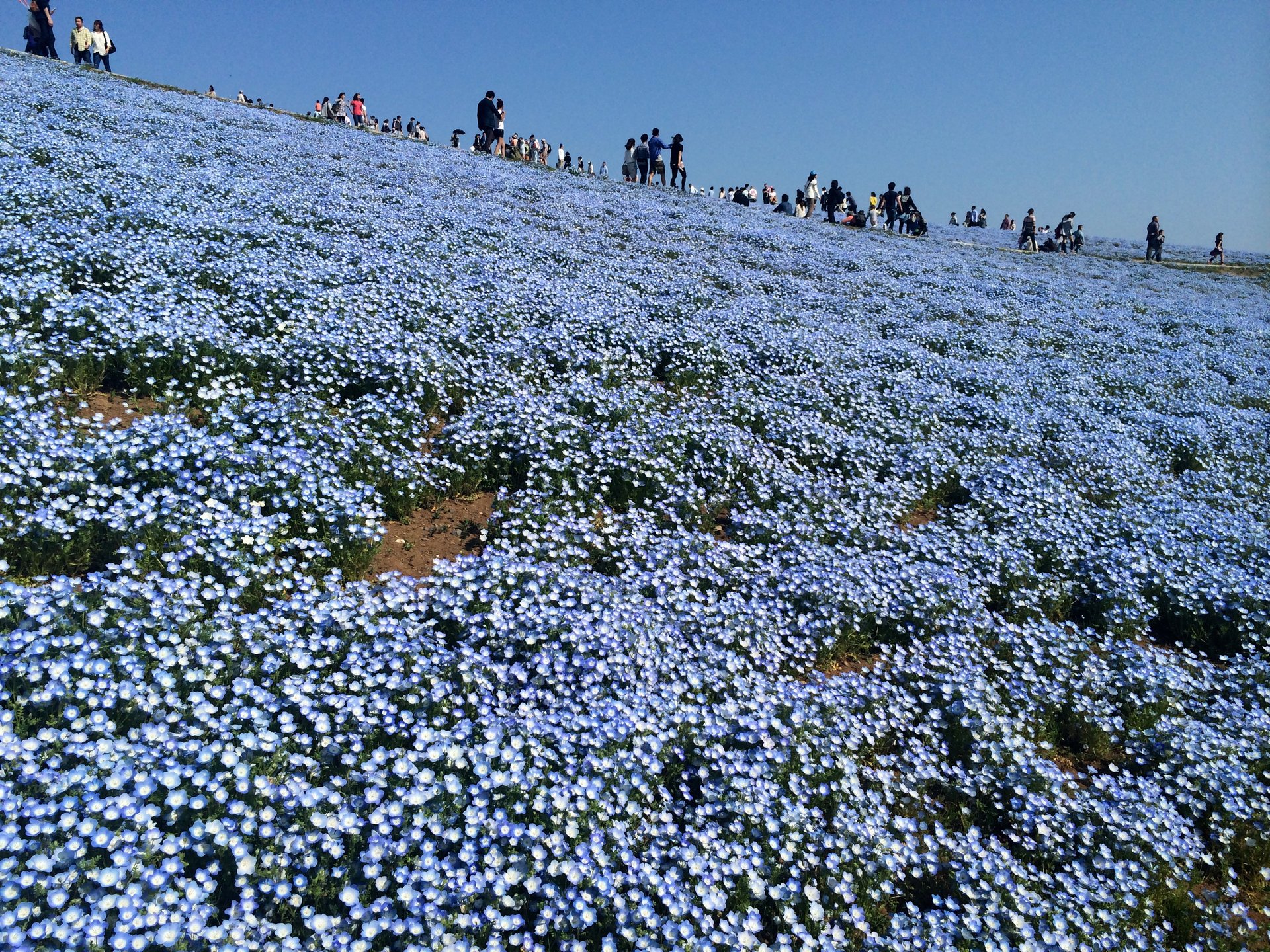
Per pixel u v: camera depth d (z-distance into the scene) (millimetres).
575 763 3932
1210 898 4211
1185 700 5734
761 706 4617
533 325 9836
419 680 4277
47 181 10469
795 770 4363
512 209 18047
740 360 10562
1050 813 4504
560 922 3211
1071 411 11195
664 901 3365
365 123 31688
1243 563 7613
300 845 3182
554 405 7871
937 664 5469
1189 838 4457
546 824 3646
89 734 3369
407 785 3646
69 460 5020
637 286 13445
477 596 5074
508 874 3273
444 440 6980
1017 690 5414
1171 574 7043
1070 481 8883
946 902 3748
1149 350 16188
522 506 6172
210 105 23359
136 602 4148
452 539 6117
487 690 4344
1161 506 8531
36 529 4543
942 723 5055
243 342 7355
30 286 6930
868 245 25719
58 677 3439
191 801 3148
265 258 9625
